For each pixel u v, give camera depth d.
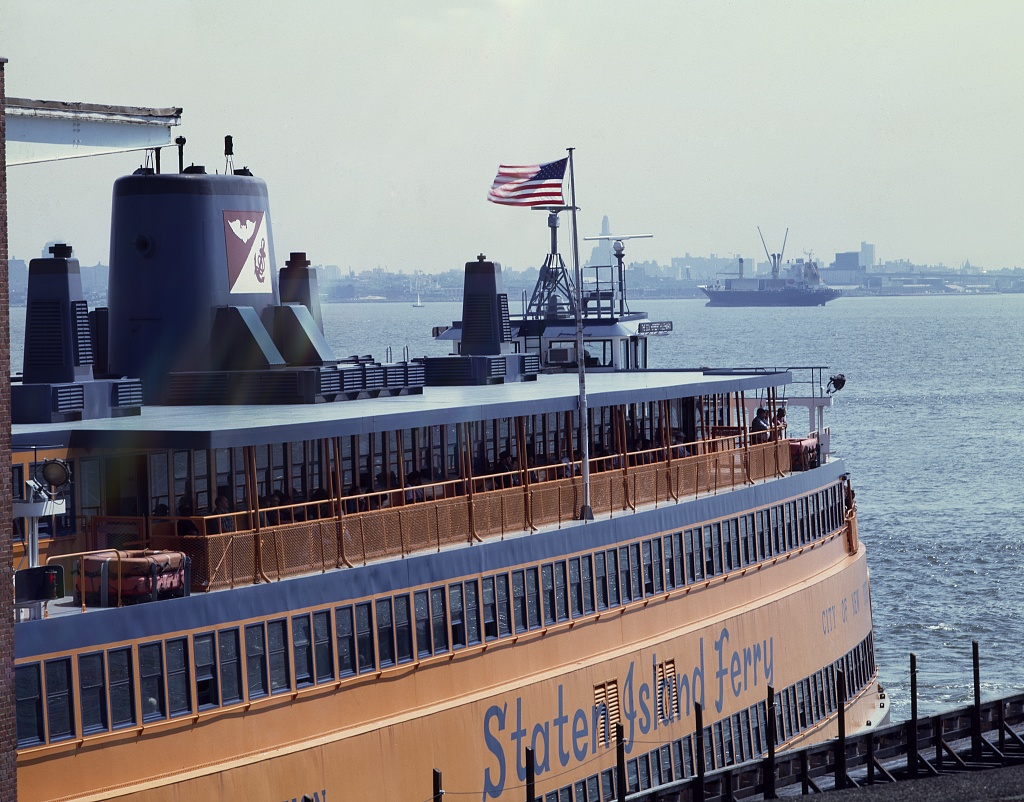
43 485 103.25
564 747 127.94
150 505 111.44
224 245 146.25
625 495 141.88
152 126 118.00
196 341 144.12
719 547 152.25
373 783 109.94
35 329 120.44
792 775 122.94
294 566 107.62
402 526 116.69
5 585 87.25
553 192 146.62
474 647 119.94
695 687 145.38
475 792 118.75
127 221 145.75
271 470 121.88
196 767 98.75
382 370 145.75
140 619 95.75
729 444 176.62
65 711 92.19
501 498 126.50
